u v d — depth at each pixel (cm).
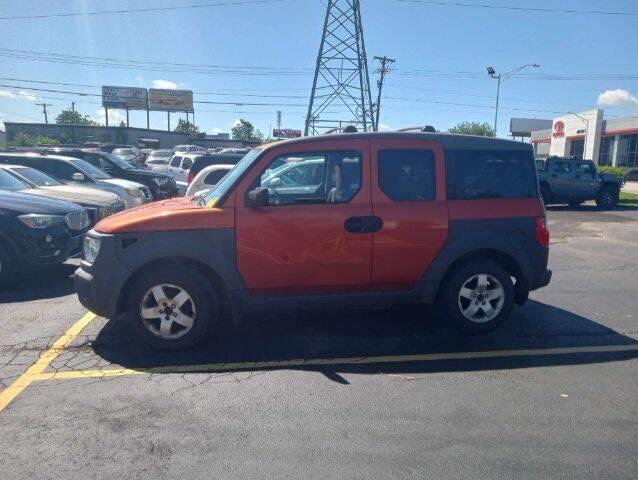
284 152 505
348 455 330
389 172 514
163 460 324
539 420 374
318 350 504
